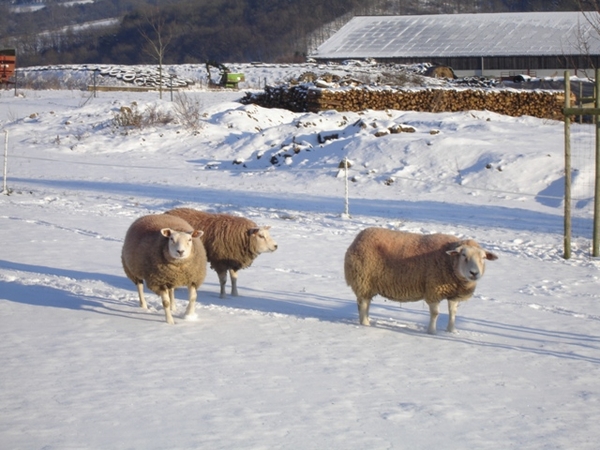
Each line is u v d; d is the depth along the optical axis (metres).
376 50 76.25
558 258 14.82
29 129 35.12
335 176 24.34
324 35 135.88
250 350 8.26
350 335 9.15
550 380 7.64
